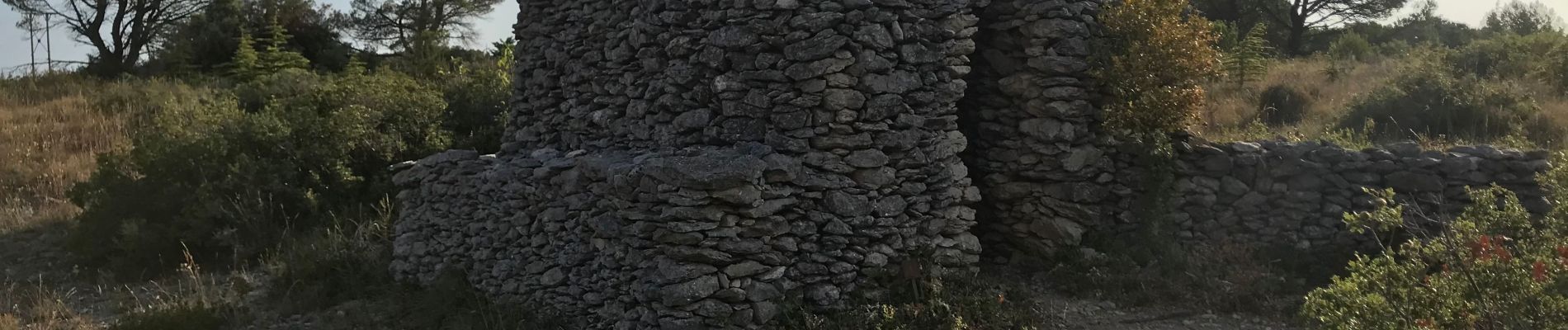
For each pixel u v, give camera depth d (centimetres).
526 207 830
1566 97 1456
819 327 710
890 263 775
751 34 760
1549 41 1777
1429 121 1316
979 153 942
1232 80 1655
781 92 753
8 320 893
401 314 873
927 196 796
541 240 809
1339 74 1730
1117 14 888
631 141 866
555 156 900
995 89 925
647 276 696
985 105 937
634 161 742
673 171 681
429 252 945
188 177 1262
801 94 747
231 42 2995
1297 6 3312
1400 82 1452
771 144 752
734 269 693
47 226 1372
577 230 770
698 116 796
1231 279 856
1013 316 768
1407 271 536
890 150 776
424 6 3522
